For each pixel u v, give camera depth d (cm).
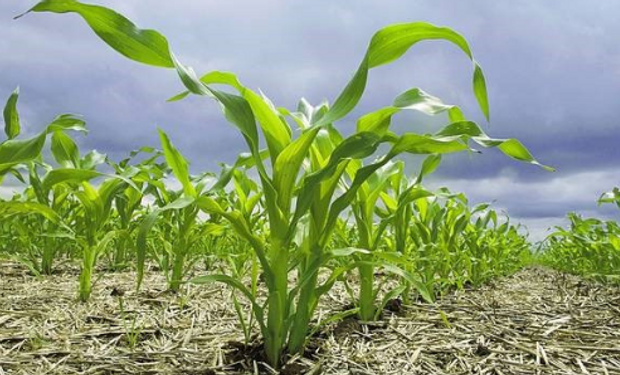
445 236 285
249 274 304
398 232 226
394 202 224
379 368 156
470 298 268
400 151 140
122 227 298
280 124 147
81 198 249
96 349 168
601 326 214
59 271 311
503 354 173
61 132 260
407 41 142
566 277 383
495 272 326
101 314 210
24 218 316
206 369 147
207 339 179
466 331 198
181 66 126
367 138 138
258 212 245
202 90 126
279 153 148
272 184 144
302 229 184
